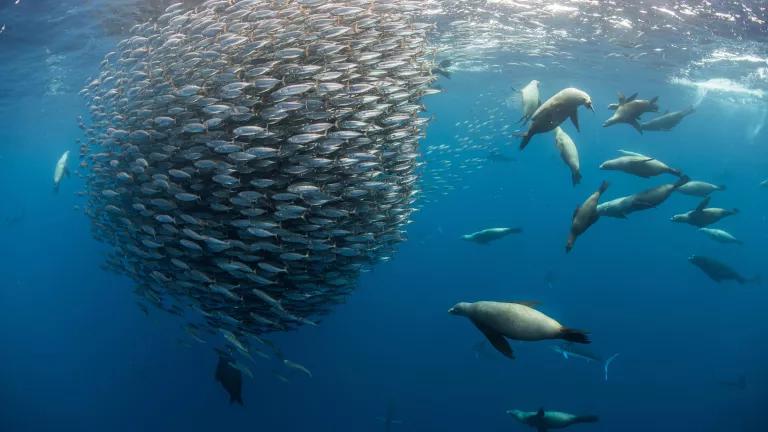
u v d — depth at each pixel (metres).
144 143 6.94
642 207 5.86
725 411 21.20
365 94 6.55
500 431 18.98
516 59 23.11
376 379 22.25
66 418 22.48
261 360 21.09
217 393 21.81
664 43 16.91
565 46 19.44
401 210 7.74
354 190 6.36
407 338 26.33
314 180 6.29
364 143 6.46
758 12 12.57
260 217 6.27
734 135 41.44
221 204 6.07
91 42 16.59
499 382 22.23
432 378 22.53
